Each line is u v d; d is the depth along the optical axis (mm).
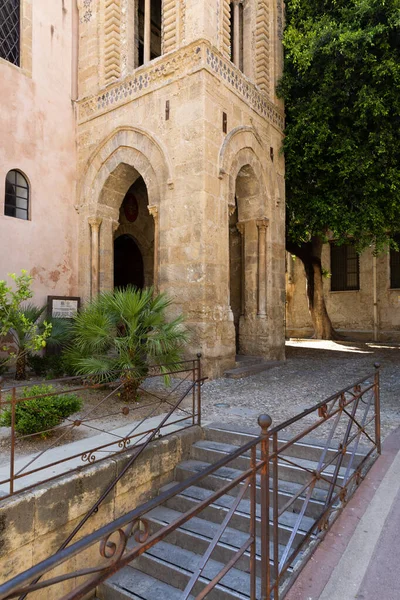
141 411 6168
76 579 3861
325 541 3143
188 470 4859
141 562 4051
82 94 10914
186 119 8672
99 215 10539
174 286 8727
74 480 3811
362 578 2734
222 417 5984
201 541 4008
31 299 9648
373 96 9766
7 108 9312
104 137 10258
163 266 8938
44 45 10227
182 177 8688
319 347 15344
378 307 19578
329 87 10438
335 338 18094
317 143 10539
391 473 4109
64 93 10672
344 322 20516
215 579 2119
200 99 8469
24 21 9781
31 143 9812
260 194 10547
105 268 10648
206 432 5457
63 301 10055
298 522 2965
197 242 8406
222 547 3855
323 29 10148
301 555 3307
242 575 3670
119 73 10422
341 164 10500
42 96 10102
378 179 10695
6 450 4500
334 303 20828
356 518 3418
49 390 4902
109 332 6461
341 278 20859
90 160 10578
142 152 9453
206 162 8453
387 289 19375
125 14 10422
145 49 9633
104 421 5645
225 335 8969
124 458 4320
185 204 8617
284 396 7203
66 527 3750
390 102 10188
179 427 5414
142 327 6609
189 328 8430
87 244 10641
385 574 2760
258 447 4914
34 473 3914
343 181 10742
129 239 14398
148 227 14039
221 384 8117
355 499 3709
